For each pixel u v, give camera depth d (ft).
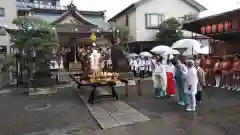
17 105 26.35
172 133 15.85
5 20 63.67
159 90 29.30
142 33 64.69
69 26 68.49
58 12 86.89
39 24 38.40
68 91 35.27
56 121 19.69
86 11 90.48
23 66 42.34
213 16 33.86
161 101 26.20
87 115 21.40
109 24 82.48
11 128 18.11
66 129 17.53
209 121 18.11
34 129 17.72
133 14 65.77
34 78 36.04
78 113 22.21
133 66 52.65
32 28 37.96
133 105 24.50
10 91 36.52
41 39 36.45
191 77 21.17
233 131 15.85
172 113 20.89
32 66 36.70
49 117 21.01
